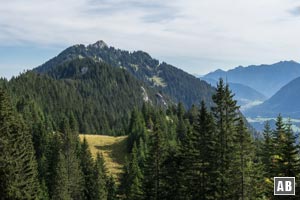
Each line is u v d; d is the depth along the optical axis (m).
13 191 48.81
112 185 105.75
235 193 46.78
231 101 47.88
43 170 99.62
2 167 48.59
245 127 46.94
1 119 49.78
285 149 41.41
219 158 48.91
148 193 59.81
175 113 190.00
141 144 132.12
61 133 125.00
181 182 54.53
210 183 49.88
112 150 159.50
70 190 92.31
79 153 117.12
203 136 50.09
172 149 60.66
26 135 77.19
